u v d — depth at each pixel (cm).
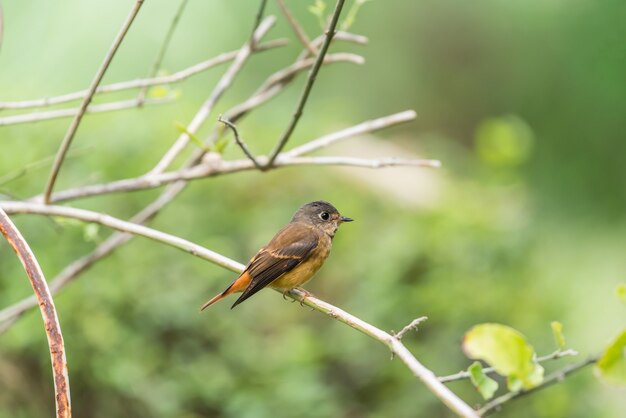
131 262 1183
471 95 1838
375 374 1222
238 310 1243
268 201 1398
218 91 841
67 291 1115
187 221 1279
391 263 1277
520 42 1758
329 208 853
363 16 1789
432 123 1877
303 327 1257
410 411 1174
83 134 1286
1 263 1134
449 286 1245
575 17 1698
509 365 441
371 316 1241
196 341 1197
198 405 1163
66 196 782
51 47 1359
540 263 1367
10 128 1235
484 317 1227
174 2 1422
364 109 1820
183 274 1210
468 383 1181
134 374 1105
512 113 1786
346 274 1318
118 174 1280
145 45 1417
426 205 1429
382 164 782
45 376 1094
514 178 1463
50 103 752
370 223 1400
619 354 434
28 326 1062
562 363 1189
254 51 850
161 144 1362
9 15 1341
